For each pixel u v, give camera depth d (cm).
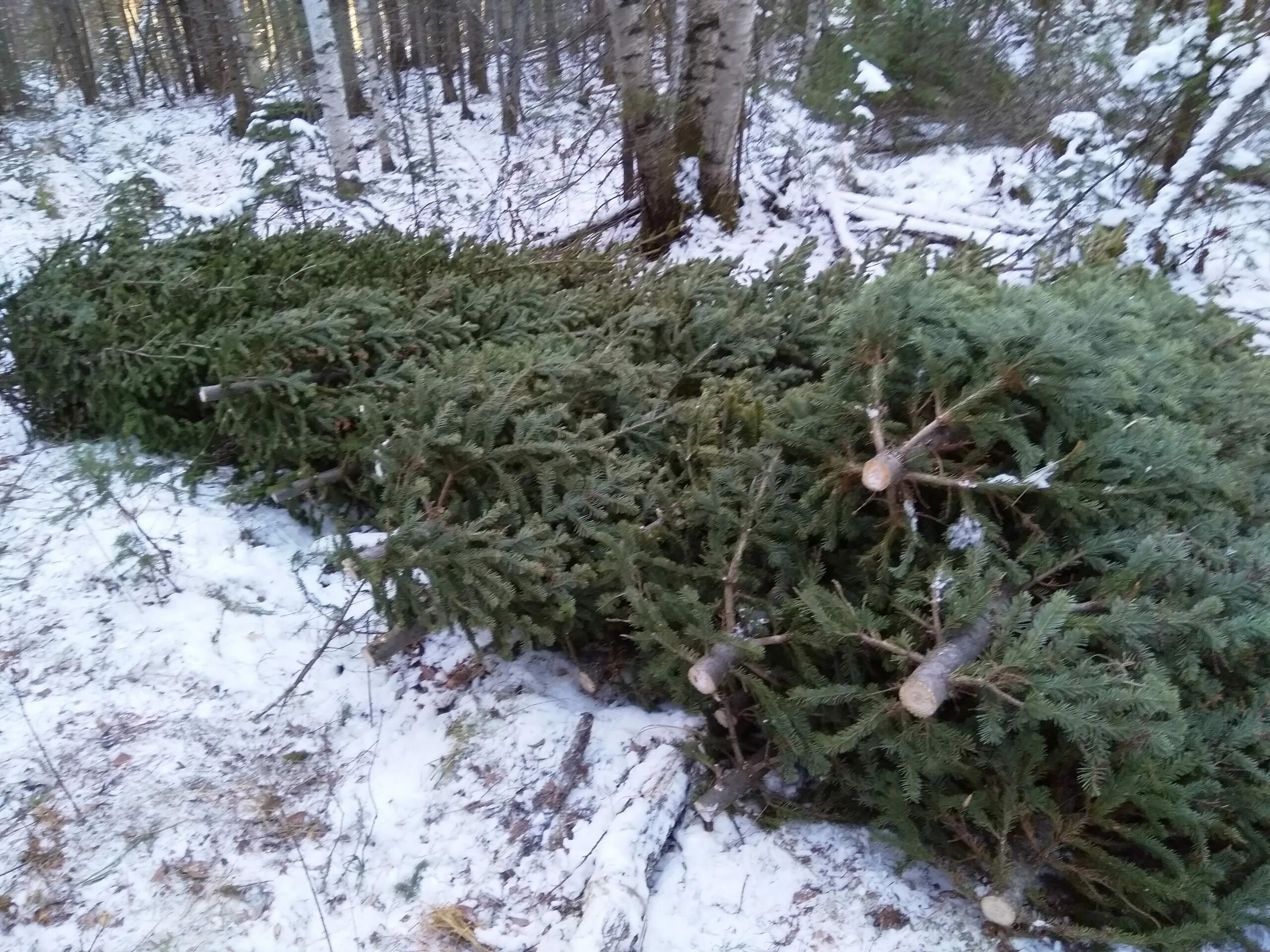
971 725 254
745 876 266
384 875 258
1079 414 275
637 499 349
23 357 425
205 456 408
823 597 268
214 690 307
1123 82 811
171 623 327
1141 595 262
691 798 284
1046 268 571
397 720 309
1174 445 272
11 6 1808
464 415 338
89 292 426
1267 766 257
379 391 389
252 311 438
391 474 322
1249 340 520
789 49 1287
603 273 580
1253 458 338
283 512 394
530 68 1606
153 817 261
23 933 229
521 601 309
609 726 307
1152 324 372
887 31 1133
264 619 340
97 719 288
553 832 270
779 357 486
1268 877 233
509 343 452
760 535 304
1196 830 233
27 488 392
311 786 283
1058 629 238
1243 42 732
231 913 241
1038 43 1115
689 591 281
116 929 232
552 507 327
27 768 269
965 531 269
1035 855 249
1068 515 269
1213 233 759
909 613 256
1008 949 246
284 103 1391
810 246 536
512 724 303
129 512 372
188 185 1275
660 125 857
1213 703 261
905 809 258
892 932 250
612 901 238
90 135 1470
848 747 245
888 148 1159
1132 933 236
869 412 282
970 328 278
